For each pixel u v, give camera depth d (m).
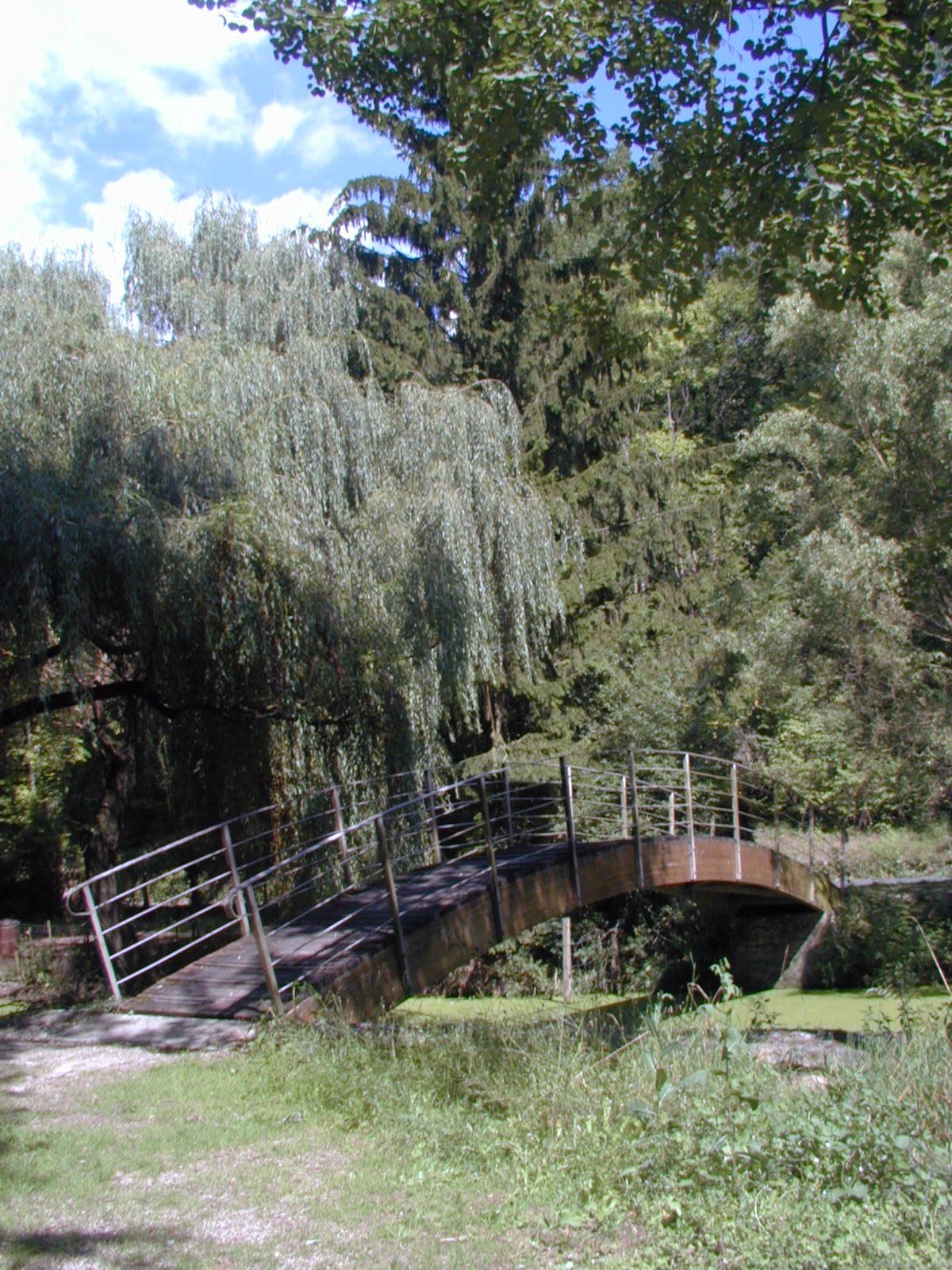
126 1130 5.10
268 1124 5.18
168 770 13.92
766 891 16.16
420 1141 4.89
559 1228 3.99
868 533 17.88
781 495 20.22
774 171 9.77
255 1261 3.75
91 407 11.07
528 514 14.70
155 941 14.20
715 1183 4.07
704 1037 5.73
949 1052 5.48
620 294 11.88
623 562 21.47
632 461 22.28
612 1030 6.64
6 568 10.10
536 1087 5.23
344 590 12.28
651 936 19.47
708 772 20.14
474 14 9.35
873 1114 4.38
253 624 11.03
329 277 15.48
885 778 18.77
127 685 11.89
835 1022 12.92
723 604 21.48
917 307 17.80
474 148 9.58
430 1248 3.86
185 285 13.88
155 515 10.62
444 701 13.76
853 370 17.27
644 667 21.05
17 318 11.75
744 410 36.28
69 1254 3.80
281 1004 7.01
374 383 14.16
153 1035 6.74
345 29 9.39
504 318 22.08
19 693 10.97
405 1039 6.39
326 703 12.53
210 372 12.10
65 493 10.45
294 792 12.94
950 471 16.81
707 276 31.09
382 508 13.10
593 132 9.92
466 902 9.50
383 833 8.60
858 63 8.80
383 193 21.31
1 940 12.86
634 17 9.30
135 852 18.38
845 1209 3.84
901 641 17.73
